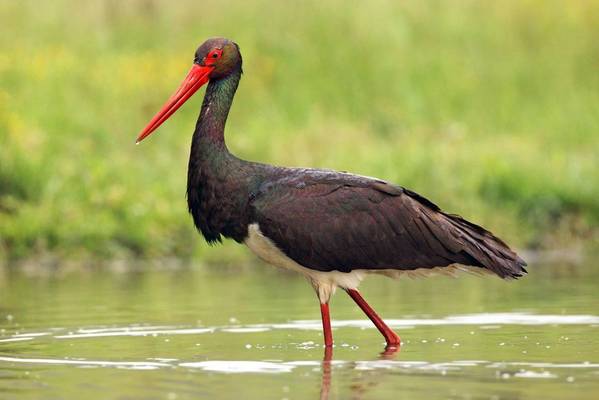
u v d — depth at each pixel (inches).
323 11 941.8
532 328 431.2
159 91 831.1
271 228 403.9
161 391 318.7
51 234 661.3
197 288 560.1
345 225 405.4
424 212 410.3
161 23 915.4
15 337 416.8
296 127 828.0
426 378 335.9
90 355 378.9
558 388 319.6
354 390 319.0
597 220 716.7
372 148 781.9
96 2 918.4
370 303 510.9
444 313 474.3
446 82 901.8
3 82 812.0
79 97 812.6
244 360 368.5
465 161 750.5
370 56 912.9
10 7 897.5
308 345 401.7
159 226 679.1
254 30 919.7
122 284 575.5
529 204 718.5
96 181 698.8
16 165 688.4
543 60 937.5
